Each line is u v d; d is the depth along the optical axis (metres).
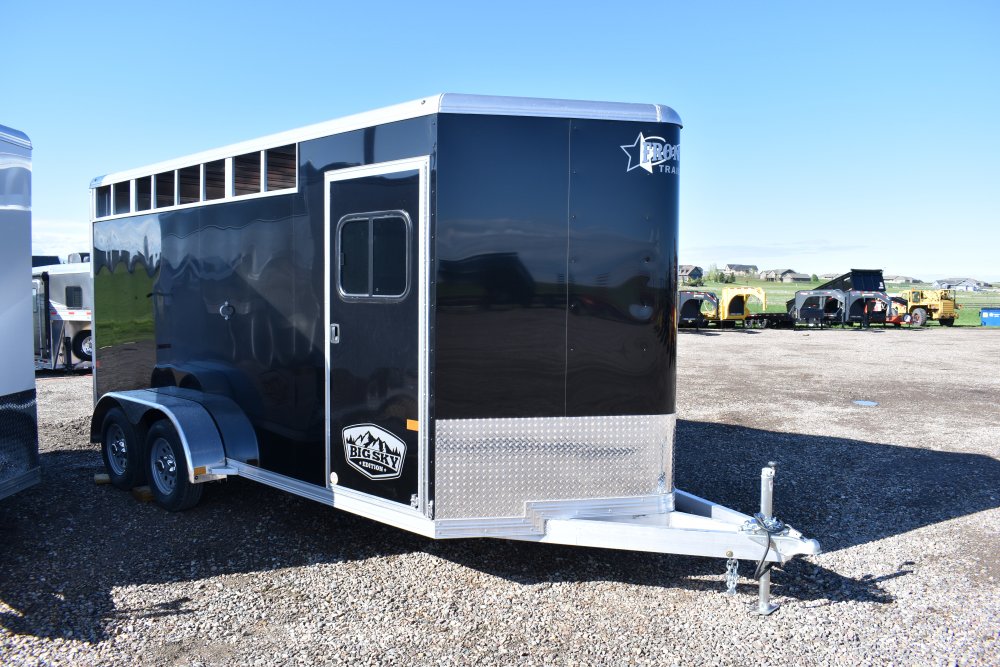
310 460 4.61
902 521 5.38
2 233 4.44
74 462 6.80
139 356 6.21
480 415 3.89
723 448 7.65
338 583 4.17
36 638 3.51
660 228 4.04
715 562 4.56
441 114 3.80
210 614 3.77
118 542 4.76
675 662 3.35
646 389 4.05
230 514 5.33
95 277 6.67
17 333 4.58
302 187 4.54
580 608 3.89
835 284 30.55
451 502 3.90
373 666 3.29
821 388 12.15
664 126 4.03
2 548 4.63
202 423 5.12
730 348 19.72
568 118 3.91
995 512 5.58
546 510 3.97
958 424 9.08
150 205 6.03
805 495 5.98
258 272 4.91
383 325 4.10
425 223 3.86
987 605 3.97
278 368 4.80
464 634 3.59
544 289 3.91
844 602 4.01
